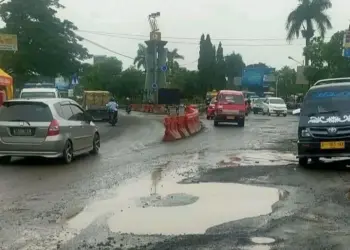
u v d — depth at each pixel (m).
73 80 50.50
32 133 12.78
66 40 48.00
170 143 18.81
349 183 9.92
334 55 47.19
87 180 10.39
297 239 6.14
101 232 6.46
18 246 5.90
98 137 15.87
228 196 8.68
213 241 6.06
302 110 12.63
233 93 31.55
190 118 24.11
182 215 7.34
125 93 84.00
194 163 12.91
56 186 9.72
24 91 26.70
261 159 13.77
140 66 87.44
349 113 12.12
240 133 24.41
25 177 10.83
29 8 46.47
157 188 9.45
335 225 6.77
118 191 9.16
